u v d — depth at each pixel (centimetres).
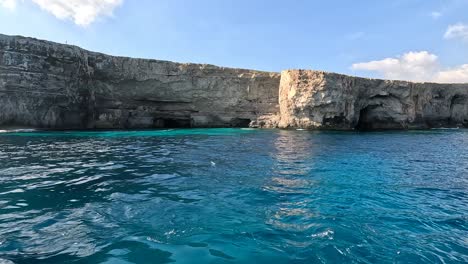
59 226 586
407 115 4144
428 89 4438
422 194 877
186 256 479
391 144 2236
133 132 3072
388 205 763
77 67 3309
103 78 3669
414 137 2892
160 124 4281
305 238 552
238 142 2195
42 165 1202
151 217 643
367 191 892
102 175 1040
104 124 3675
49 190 838
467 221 659
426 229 610
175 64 4028
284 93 3888
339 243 534
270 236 558
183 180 984
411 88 4184
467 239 566
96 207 701
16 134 2595
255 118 4209
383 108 4112
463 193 895
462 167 1335
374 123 4191
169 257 475
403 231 597
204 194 823
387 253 504
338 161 1419
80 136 2531
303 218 653
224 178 1020
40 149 1672
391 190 913
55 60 3144
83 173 1067
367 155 1636
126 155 1505
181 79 4066
